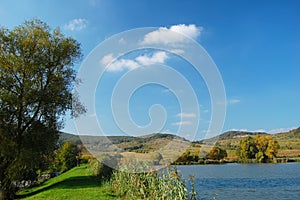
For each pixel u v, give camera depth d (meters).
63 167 55.16
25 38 23.22
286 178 37.44
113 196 17.36
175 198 11.80
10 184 23.53
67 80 24.69
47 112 24.42
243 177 38.19
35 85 23.47
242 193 26.80
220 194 26.11
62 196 18.61
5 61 22.39
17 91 22.80
